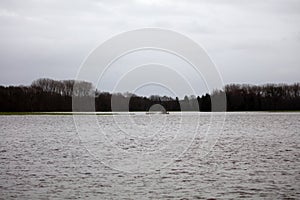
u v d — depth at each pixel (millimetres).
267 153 35938
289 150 38188
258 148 39969
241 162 30656
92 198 19781
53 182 23312
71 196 20156
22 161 31375
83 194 20562
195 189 21672
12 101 130750
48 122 92000
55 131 65562
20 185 22484
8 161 31422
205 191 21234
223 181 23594
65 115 124688
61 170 27219
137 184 22922
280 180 23750
